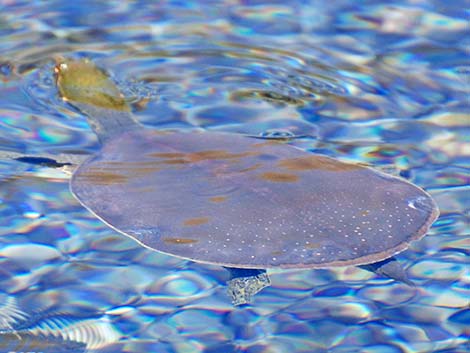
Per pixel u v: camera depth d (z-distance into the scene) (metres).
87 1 10.62
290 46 9.48
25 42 9.45
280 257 5.12
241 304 5.75
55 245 6.36
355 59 9.20
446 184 6.93
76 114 8.01
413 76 8.82
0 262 6.17
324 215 5.38
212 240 5.31
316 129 7.80
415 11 10.32
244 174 5.95
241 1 10.67
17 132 7.70
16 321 5.62
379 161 7.21
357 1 10.61
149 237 5.45
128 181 6.14
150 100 8.29
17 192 6.88
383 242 5.22
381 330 5.47
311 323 5.56
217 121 7.91
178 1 10.67
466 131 7.76
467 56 9.20
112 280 6.00
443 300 5.70
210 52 9.30
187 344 5.41
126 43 9.48
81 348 5.38
